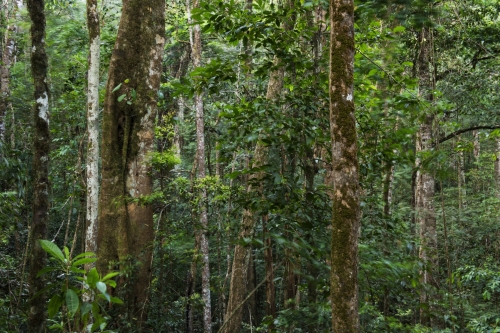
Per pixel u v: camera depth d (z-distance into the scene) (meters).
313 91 6.07
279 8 6.22
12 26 14.96
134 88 9.68
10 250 12.24
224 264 18.52
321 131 6.03
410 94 6.35
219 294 15.39
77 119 13.56
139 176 9.70
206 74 6.24
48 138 5.18
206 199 11.57
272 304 6.05
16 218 8.16
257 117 5.88
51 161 14.12
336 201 3.51
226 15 6.09
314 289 5.39
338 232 3.44
